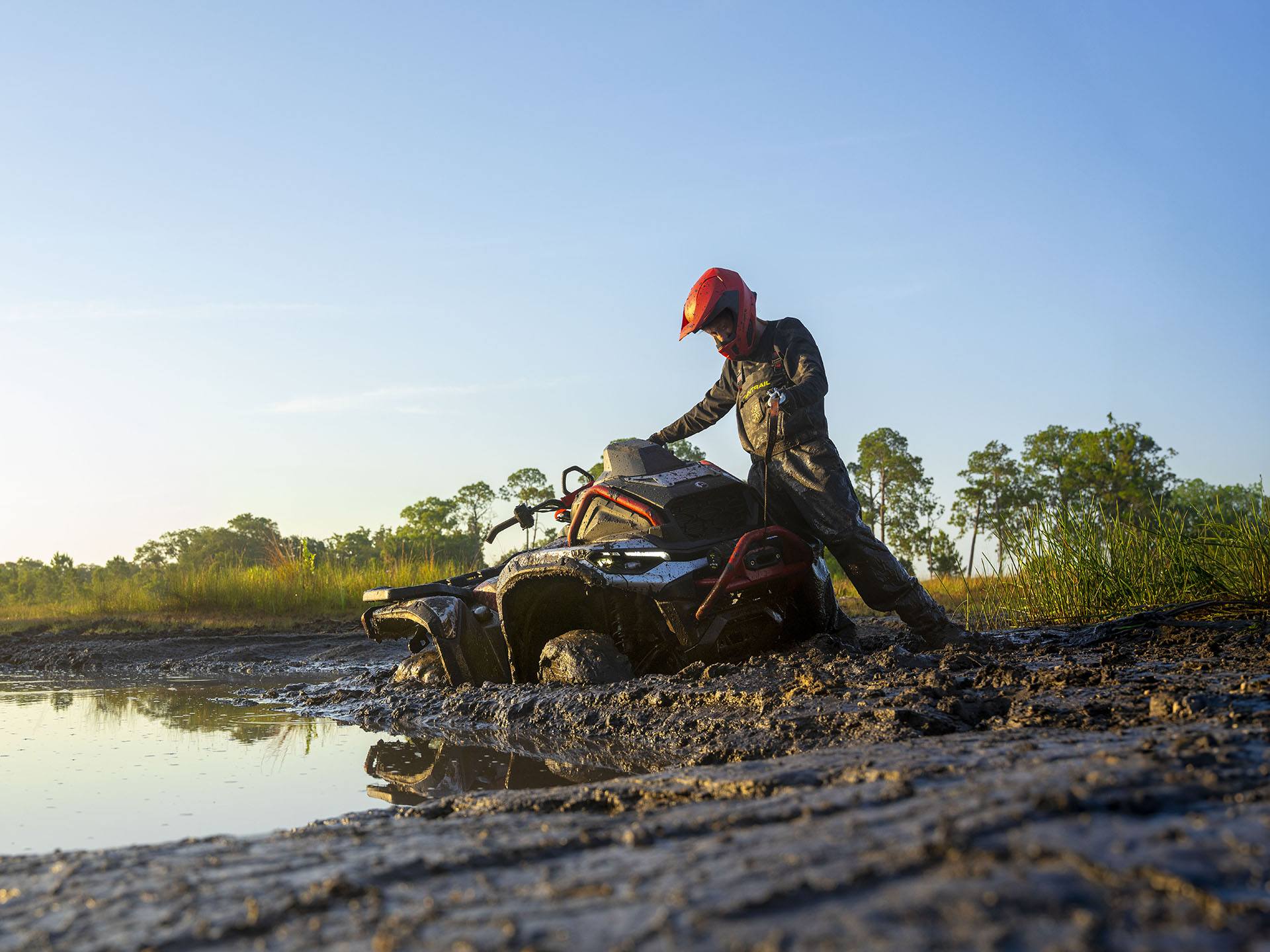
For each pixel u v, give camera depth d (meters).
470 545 59.28
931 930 1.23
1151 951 1.15
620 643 5.67
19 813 3.21
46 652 10.88
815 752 3.00
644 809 2.33
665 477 5.64
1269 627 5.58
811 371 5.66
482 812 2.57
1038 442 71.69
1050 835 1.55
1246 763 2.05
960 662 4.97
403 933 1.43
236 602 14.59
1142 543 7.63
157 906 1.72
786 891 1.40
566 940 1.33
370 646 10.02
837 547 5.68
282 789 3.63
